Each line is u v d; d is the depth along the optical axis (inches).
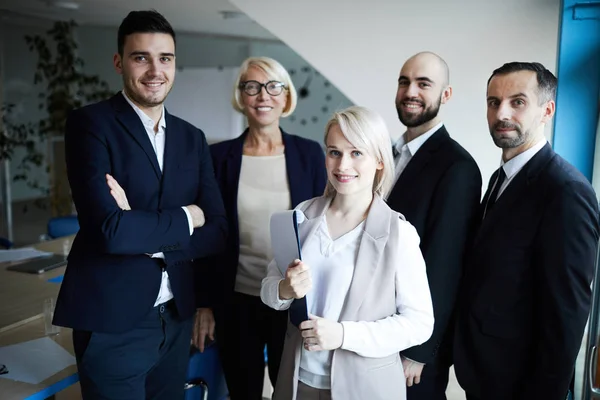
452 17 116.9
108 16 251.0
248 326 96.6
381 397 61.4
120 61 72.4
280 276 68.2
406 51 122.5
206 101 295.3
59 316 68.6
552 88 69.8
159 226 68.9
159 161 75.5
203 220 76.1
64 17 263.7
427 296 63.1
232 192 96.0
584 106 89.4
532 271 67.6
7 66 324.5
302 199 96.3
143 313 70.9
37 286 110.4
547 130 107.6
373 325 59.8
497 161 117.8
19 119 335.3
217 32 278.7
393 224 63.0
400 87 85.7
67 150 70.1
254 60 96.7
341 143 62.1
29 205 344.5
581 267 62.4
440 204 76.4
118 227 65.9
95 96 261.3
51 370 74.8
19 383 71.1
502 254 69.2
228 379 98.9
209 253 78.0
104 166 68.8
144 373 72.9
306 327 58.9
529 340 68.7
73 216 170.4
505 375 69.9
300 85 339.9
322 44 130.4
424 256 76.2
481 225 73.0
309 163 98.6
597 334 76.5
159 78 71.0
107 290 68.5
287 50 330.3
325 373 63.3
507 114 69.9
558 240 63.2
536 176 68.7
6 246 152.6
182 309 76.1
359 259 62.3
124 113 71.8
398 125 126.3
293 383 64.2
